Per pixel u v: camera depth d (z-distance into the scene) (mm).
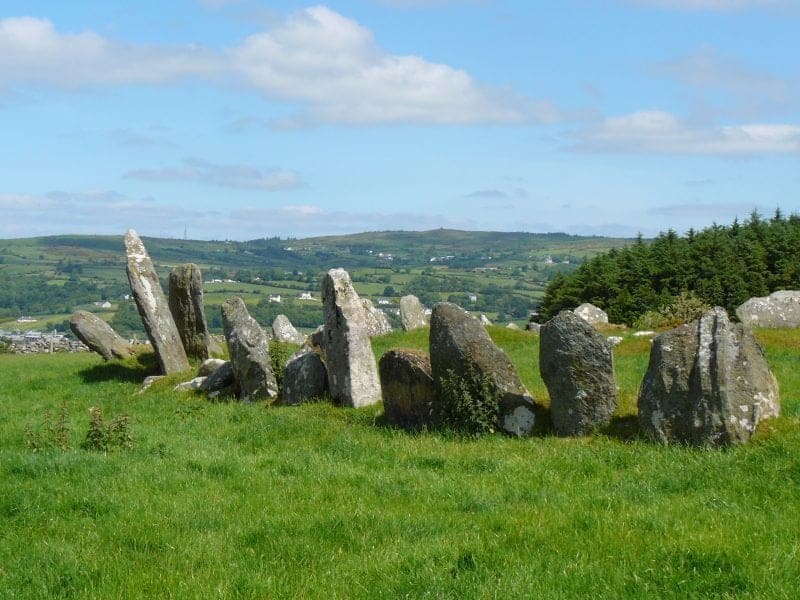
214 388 27688
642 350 31234
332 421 20859
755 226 63906
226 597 9562
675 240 63094
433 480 14328
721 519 11328
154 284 34250
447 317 19109
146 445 18047
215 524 12289
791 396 19422
